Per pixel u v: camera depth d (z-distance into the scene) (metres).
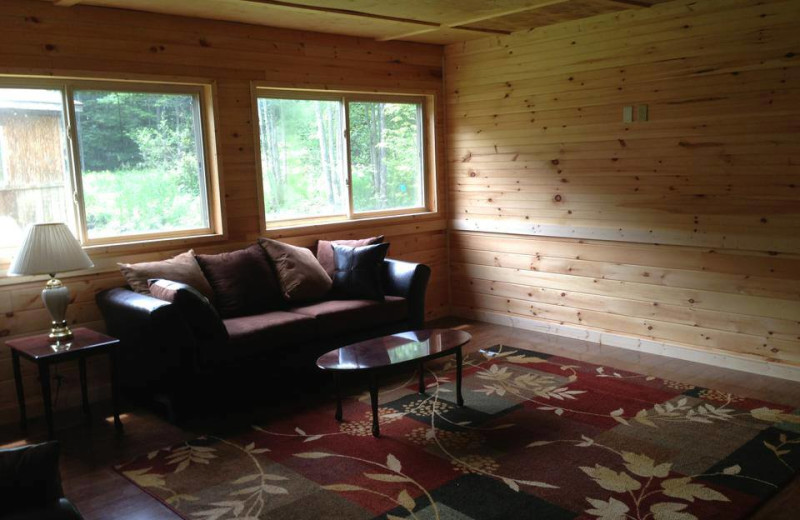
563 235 5.29
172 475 3.14
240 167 4.75
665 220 4.68
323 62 5.14
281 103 5.02
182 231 4.59
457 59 5.85
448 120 6.03
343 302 4.65
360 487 2.95
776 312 4.23
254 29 4.73
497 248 5.82
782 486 2.85
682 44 4.43
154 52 4.27
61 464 3.29
